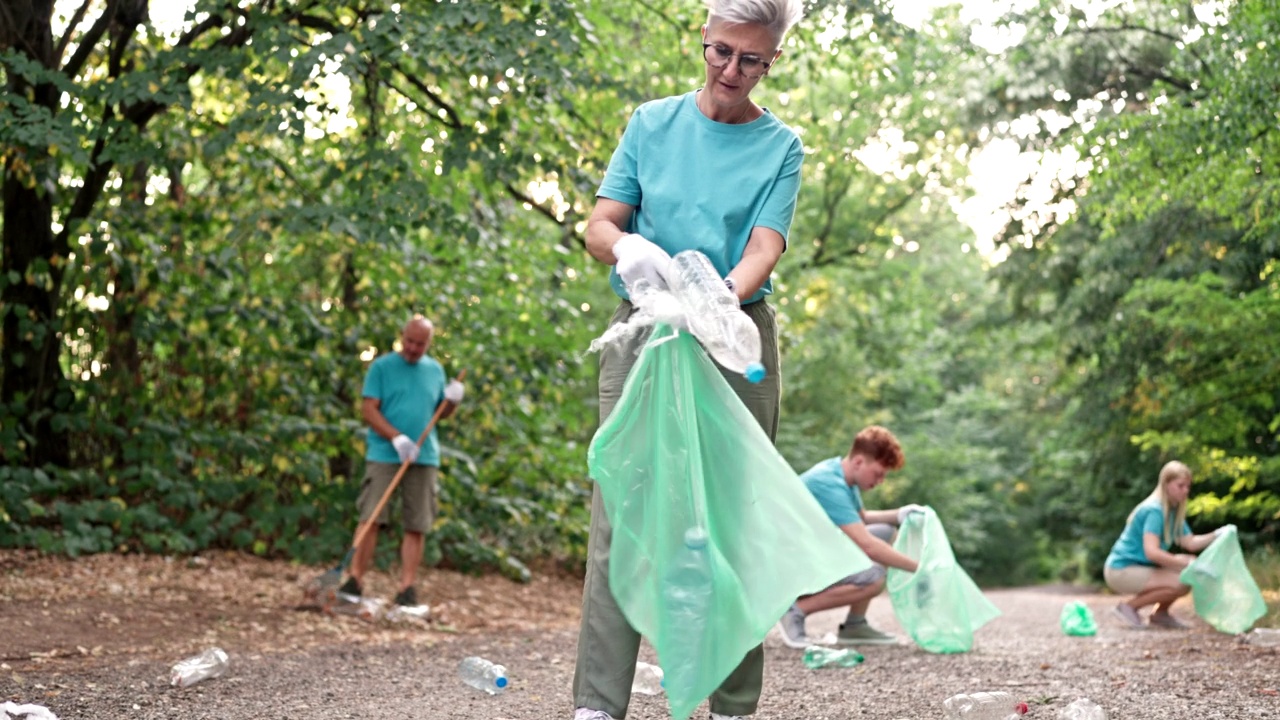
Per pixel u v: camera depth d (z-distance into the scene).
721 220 3.08
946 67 15.30
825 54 12.02
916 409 29.64
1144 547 8.20
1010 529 30.28
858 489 7.05
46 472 9.56
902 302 25.31
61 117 7.97
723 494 2.89
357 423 10.52
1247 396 13.23
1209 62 9.14
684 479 2.86
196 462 10.08
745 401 3.08
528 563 12.23
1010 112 15.92
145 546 9.38
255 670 5.23
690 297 2.80
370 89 9.00
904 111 18.62
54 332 9.52
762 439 2.90
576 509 12.02
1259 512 13.87
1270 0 8.08
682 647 2.79
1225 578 7.47
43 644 5.61
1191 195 9.34
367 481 7.93
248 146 10.03
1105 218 10.10
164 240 9.89
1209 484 16.11
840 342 24.59
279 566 9.63
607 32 11.40
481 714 4.25
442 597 9.20
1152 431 13.57
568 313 12.01
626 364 3.05
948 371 32.41
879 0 10.83
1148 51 14.09
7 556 8.21
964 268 29.03
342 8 9.23
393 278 11.04
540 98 8.59
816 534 2.83
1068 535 30.31
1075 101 14.80
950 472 27.86
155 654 5.64
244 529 10.26
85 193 9.46
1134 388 15.27
